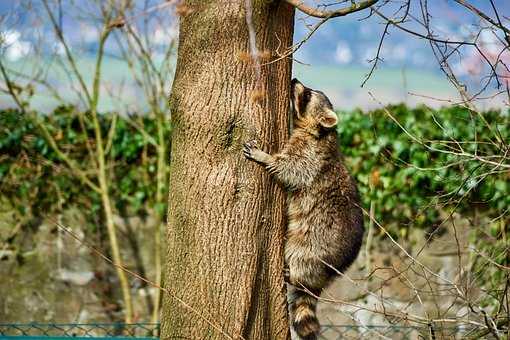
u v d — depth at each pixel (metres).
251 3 6.50
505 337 6.62
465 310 10.73
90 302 11.97
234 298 6.51
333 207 8.41
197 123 6.49
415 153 11.15
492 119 10.75
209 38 6.48
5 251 11.94
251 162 6.58
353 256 8.63
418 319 7.07
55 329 11.88
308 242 8.21
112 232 11.84
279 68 6.75
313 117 8.51
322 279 8.30
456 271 11.11
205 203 6.51
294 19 6.80
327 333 11.09
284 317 6.85
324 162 8.45
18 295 11.91
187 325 6.54
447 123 10.37
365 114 11.61
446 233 11.21
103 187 11.86
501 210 10.50
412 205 11.28
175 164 6.65
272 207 6.78
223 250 6.51
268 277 6.75
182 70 6.59
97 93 11.98
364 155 11.47
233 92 6.50
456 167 10.74
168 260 6.70
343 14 5.93
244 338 6.55
